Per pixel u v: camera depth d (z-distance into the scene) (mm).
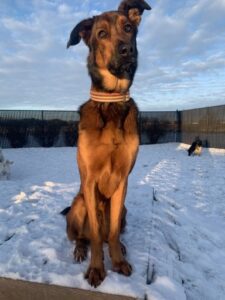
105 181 782
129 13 857
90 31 835
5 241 897
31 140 6035
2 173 2625
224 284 955
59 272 725
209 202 1856
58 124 6113
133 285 686
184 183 2402
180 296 696
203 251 1142
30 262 770
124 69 753
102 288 670
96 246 739
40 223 1045
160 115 6543
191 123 5859
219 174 2740
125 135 757
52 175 2855
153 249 907
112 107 757
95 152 753
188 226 1318
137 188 1629
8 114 5922
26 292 689
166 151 4934
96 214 761
